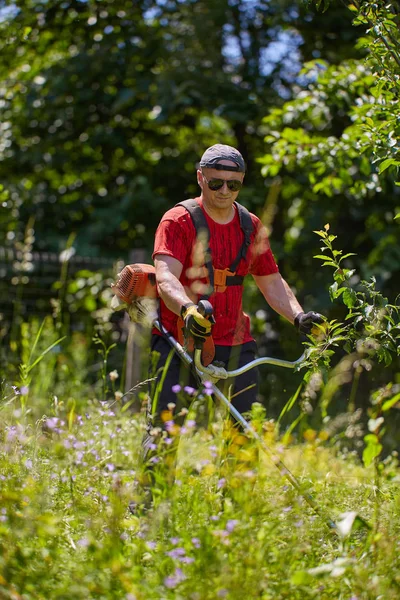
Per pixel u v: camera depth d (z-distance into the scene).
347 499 6.59
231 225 6.57
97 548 4.67
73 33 20.95
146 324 6.73
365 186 10.41
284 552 4.84
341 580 4.82
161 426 6.30
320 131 15.61
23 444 6.72
